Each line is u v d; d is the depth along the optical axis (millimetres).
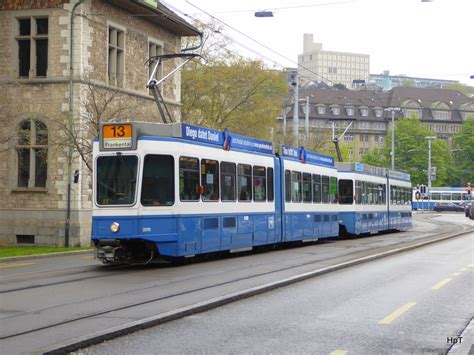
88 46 29766
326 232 29422
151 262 19391
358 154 135625
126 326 8984
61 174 29172
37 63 30125
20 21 30422
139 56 33781
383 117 137500
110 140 17797
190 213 18484
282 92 51375
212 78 47969
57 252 24031
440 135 142375
